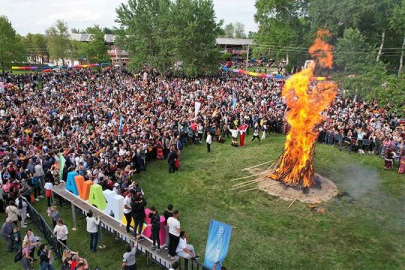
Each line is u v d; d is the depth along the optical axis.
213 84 44.03
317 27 47.22
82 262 9.06
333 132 23.78
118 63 78.31
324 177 18.20
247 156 21.34
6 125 22.19
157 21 51.31
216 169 19.41
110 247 12.27
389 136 22.14
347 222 13.65
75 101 31.23
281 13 52.16
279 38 49.97
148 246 10.59
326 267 10.88
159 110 28.50
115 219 12.05
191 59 48.97
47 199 14.91
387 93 28.88
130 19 54.19
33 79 43.88
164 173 18.92
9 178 14.60
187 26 48.41
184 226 13.32
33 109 26.73
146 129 22.03
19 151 17.70
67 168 16.23
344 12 43.16
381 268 10.82
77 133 21.38
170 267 9.74
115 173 15.90
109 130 22.30
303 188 16.06
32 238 11.10
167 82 44.47
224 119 26.56
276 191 16.16
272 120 27.05
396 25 42.00
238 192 16.30
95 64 63.94
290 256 11.45
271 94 36.03
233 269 10.78
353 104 32.22
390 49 47.50
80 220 14.14
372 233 12.88
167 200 15.59
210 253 9.71
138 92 36.62
